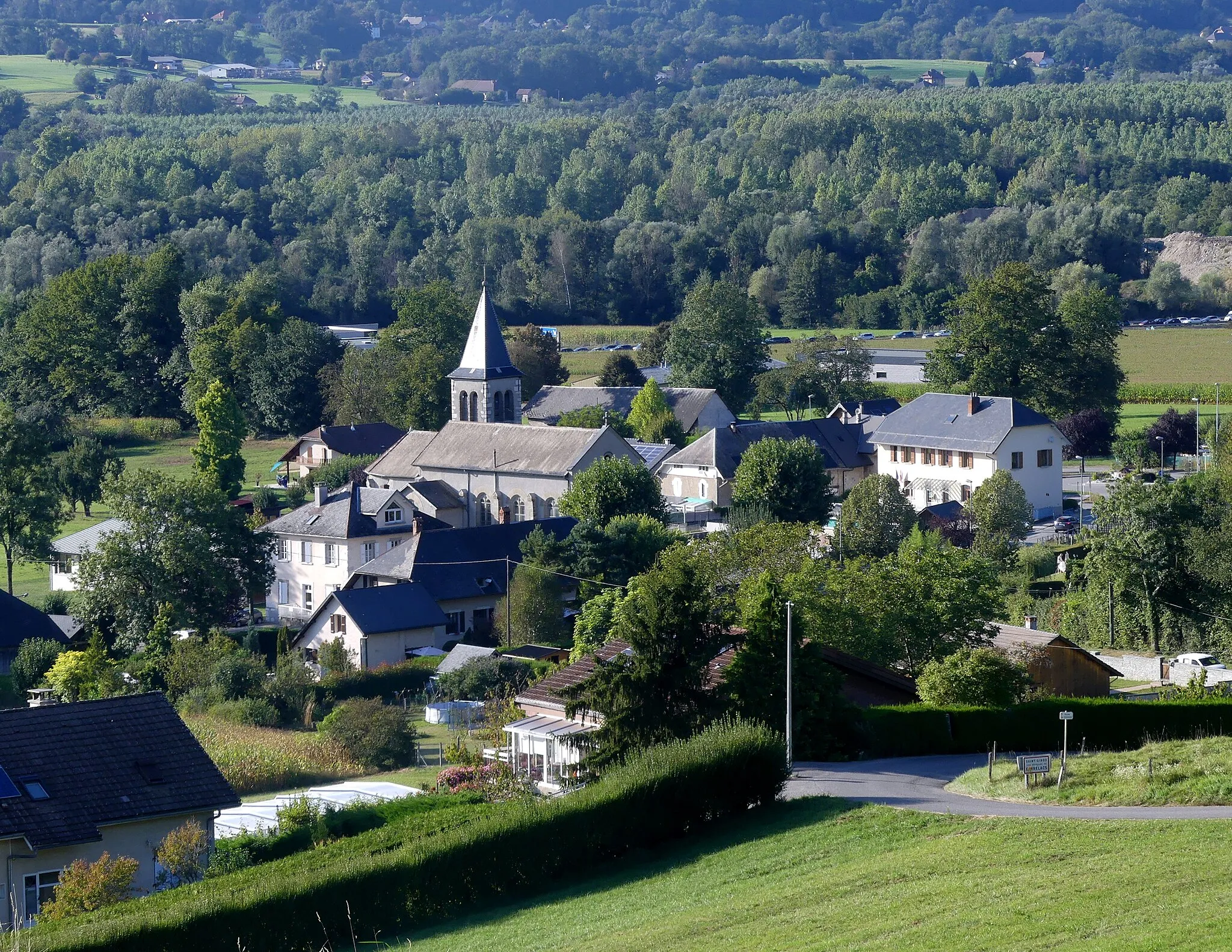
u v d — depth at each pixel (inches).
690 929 3198.8
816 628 6373.0
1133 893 2977.4
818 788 4453.7
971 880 3225.9
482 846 3698.3
